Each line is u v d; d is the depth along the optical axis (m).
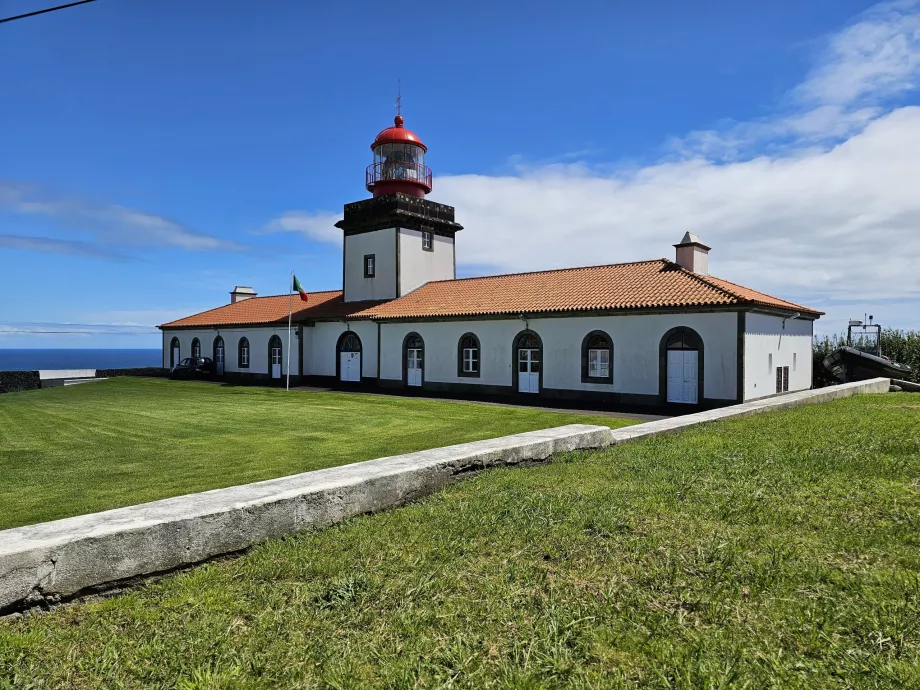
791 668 2.86
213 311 42.50
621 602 3.55
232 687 2.81
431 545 4.54
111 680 2.90
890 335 28.69
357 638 3.24
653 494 5.68
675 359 18.78
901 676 2.74
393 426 15.61
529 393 22.27
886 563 4.04
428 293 28.42
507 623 3.36
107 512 4.32
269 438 13.75
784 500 5.43
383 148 30.72
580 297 21.75
